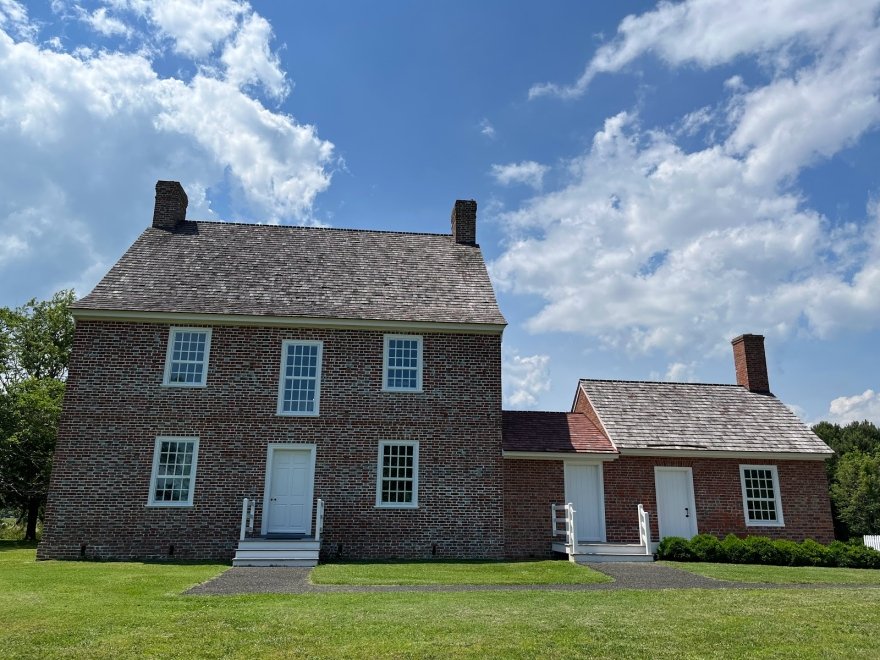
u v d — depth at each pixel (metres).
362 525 17.67
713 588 12.52
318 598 10.59
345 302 19.48
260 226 22.91
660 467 20.83
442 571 14.59
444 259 22.55
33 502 29.84
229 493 17.42
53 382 31.48
